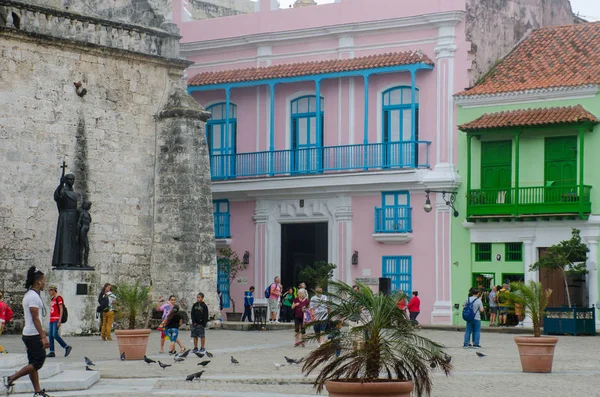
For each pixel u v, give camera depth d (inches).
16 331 1402.6
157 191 1579.7
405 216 1825.8
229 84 1948.8
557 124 1672.0
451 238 1790.1
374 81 1872.5
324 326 703.1
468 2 1798.7
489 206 1734.7
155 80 1583.4
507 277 1742.1
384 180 1824.6
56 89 1464.1
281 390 855.1
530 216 1699.1
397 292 641.6
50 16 1460.4
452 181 1779.0
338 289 637.9
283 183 1913.1
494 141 1764.3
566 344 1359.5
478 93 1761.8
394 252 1839.3
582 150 1664.6
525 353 999.0
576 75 1718.8
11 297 1402.6
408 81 1840.6
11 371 855.7
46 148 1450.5
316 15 1920.5
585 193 1665.8
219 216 2001.7
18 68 1425.9
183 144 1574.8
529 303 1008.2
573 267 1626.5
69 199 1407.5
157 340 1352.1
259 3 1977.1
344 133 1894.7
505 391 850.1
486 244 1763.0
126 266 1539.1
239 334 1488.7
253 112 1980.8
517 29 1903.3
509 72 1808.6
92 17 1502.2
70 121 1478.8
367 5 1873.8
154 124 1583.4
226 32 1998.0
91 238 1496.1
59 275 1387.8
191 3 2239.2
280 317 1780.3
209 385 884.0
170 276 1562.5
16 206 1416.1
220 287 1983.3
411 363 614.2
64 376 884.0
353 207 1877.5
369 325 617.9
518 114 1722.4
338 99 1900.8
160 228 1573.6
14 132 1418.6
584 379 941.8
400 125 1850.4
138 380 922.1
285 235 1952.5
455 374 978.7
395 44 1860.2
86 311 1407.5
